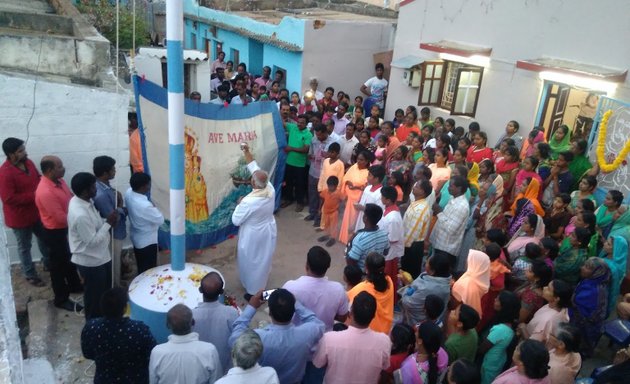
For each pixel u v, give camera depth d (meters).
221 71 13.23
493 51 9.27
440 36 10.34
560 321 4.18
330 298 4.19
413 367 3.67
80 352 5.19
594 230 5.78
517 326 4.71
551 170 7.20
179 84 4.78
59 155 6.06
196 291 5.09
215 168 7.29
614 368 4.05
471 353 4.23
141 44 10.91
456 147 8.41
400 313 5.65
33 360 3.50
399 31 11.27
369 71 13.19
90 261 5.16
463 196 6.12
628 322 5.03
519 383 3.56
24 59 6.10
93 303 5.35
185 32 18.66
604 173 7.10
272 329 3.59
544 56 8.53
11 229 6.09
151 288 5.07
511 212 6.84
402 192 6.80
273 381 3.22
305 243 7.83
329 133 8.88
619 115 7.05
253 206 5.89
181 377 3.57
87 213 5.03
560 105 8.75
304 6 17.20
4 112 5.67
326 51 12.47
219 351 4.24
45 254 6.08
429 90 10.43
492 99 9.42
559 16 8.20
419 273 6.27
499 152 7.71
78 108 5.97
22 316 5.70
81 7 10.44
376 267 4.34
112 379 3.68
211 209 7.38
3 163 5.77
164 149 6.62
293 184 9.02
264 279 6.32
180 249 5.30
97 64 6.46
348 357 3.61
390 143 8.59
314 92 12.20
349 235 7.55
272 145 8.16
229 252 7.42
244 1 16.73
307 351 3.65
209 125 7.15
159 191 6.72
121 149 6.34
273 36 13.20
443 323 4.79
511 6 8.85
